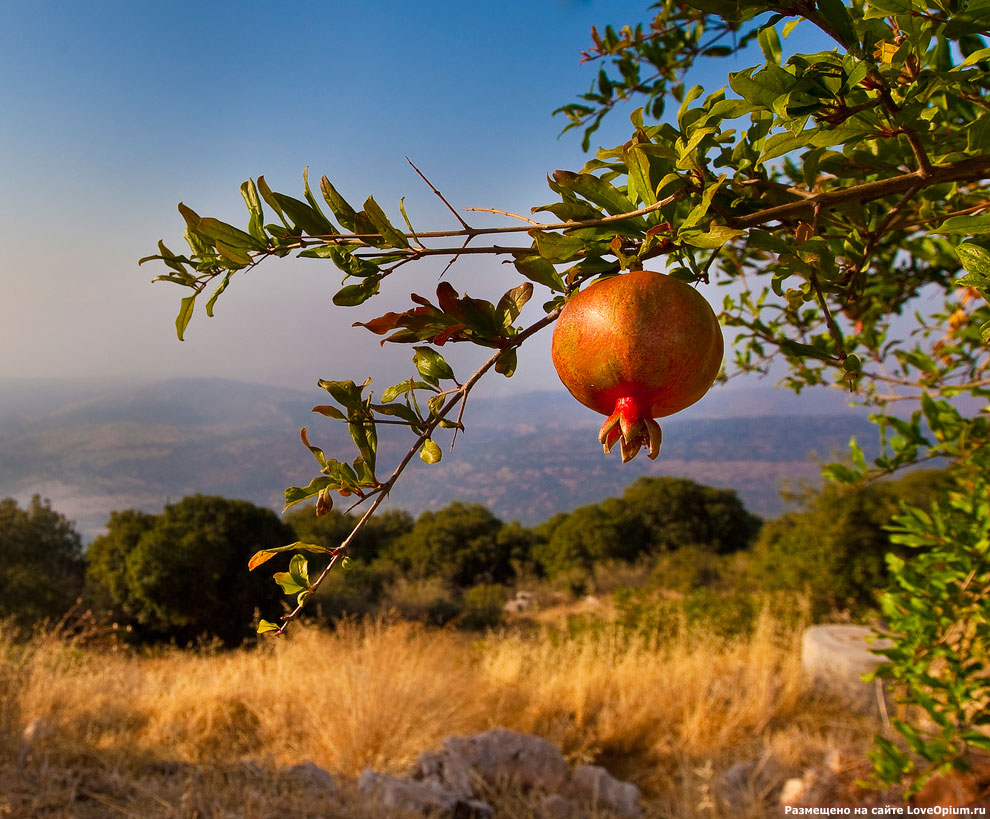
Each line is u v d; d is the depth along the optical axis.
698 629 7.23
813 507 9.75
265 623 0.85
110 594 15.47
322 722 4.95
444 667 6.40
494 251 0.81
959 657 1.92
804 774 3.93
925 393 2.09
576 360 0.71
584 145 2.50
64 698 4.95
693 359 0.68
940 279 2.43
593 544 25.44
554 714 5.62
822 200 0.85
